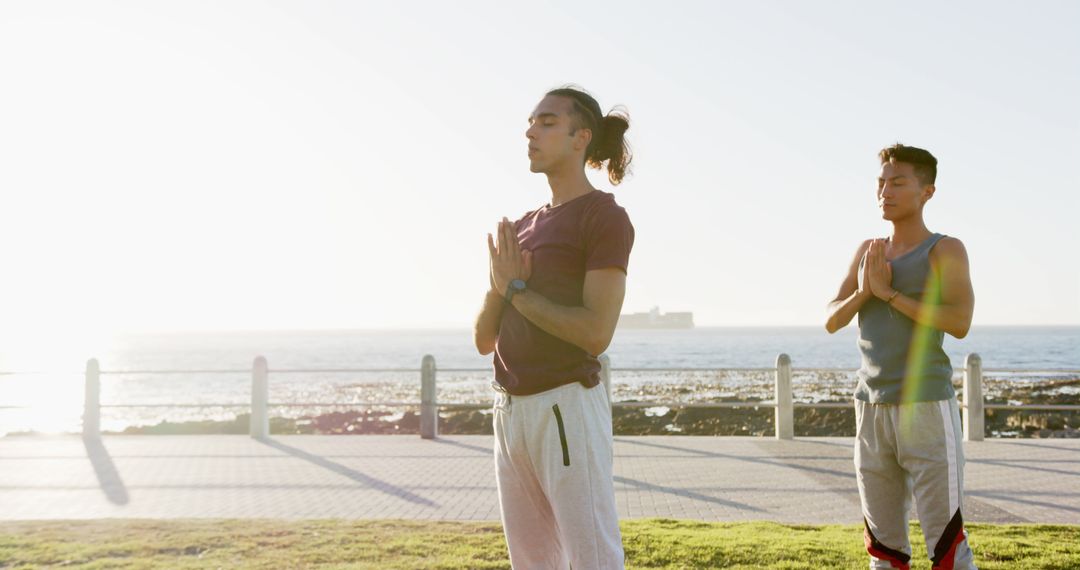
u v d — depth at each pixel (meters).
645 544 5.53
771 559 5.15
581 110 2.77
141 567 5.01
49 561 5.15
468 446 11.38
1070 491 7.96
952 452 3.35
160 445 11.52
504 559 5.21
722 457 10.27
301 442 11.84
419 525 6.26
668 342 159.12
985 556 5.20
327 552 5.39
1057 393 30.89
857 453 3.63
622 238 2.60
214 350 138.50
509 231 2.64
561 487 2.54
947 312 3.34
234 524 6.28
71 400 41.09
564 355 2.58
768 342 155.88
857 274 3.75
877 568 3.56
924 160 3.55
